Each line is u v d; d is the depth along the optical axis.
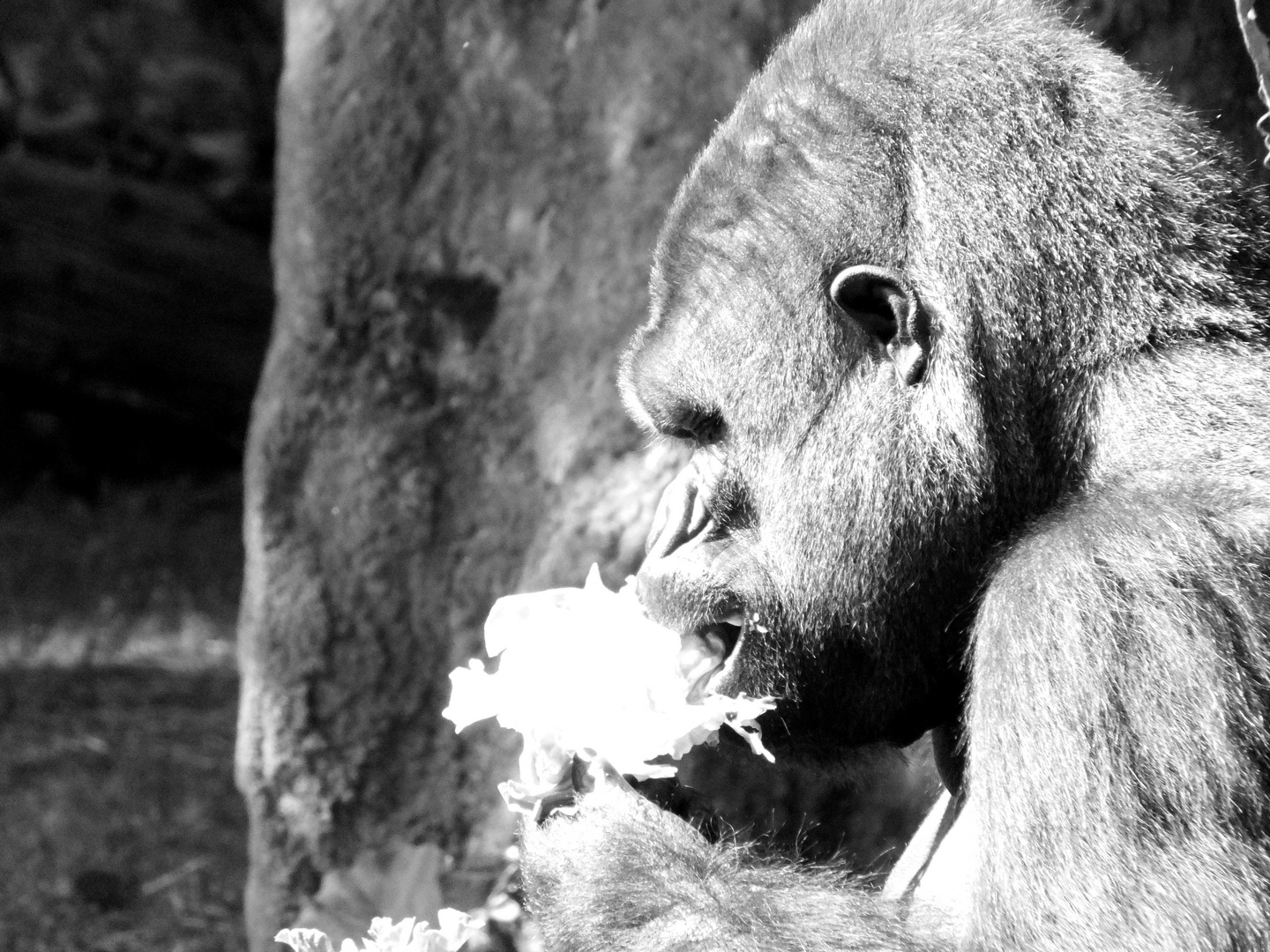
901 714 5.35
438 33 9.15
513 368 9.07
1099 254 4.87
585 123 8.92
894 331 5.01
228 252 27.95
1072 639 4.38
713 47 8.66
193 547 24.31
